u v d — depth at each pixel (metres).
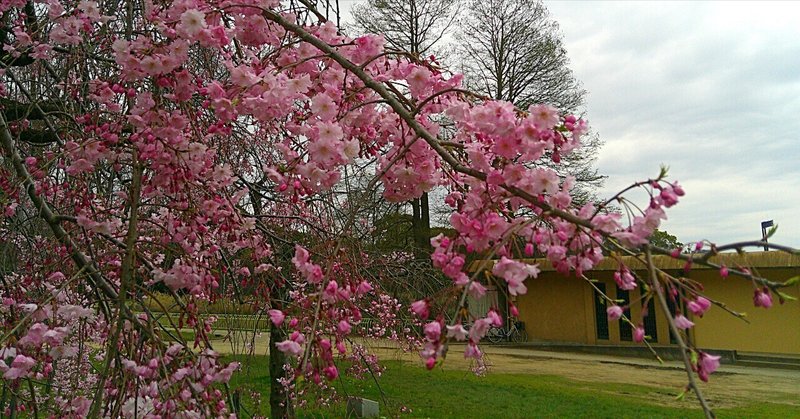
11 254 3.33
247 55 2.49
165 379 1.82
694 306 1.27
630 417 7.07
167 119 2.17
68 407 2.21
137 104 2.17
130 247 1.96
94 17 2.54
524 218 1.59
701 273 13.74
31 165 2.56
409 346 5.89
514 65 16.39
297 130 2.23
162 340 1.94
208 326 2.10
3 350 1.81
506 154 1.63
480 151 1.74
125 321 2.05
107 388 2.06
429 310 1.40
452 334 1.25
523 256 1.57
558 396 8.32
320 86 2.35
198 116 2.78
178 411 1.80
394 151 2.22
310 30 2.40
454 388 8.46
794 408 7.75
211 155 2.49
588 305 15.92
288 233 4.03
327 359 1.40
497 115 1.61
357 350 4.45
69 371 3.85
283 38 2.38
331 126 1.95
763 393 8.98
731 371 11.52
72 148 2.28
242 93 2.06
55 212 2.80
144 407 1.96
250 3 2.16
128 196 2.37
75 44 2.72
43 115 2.81
